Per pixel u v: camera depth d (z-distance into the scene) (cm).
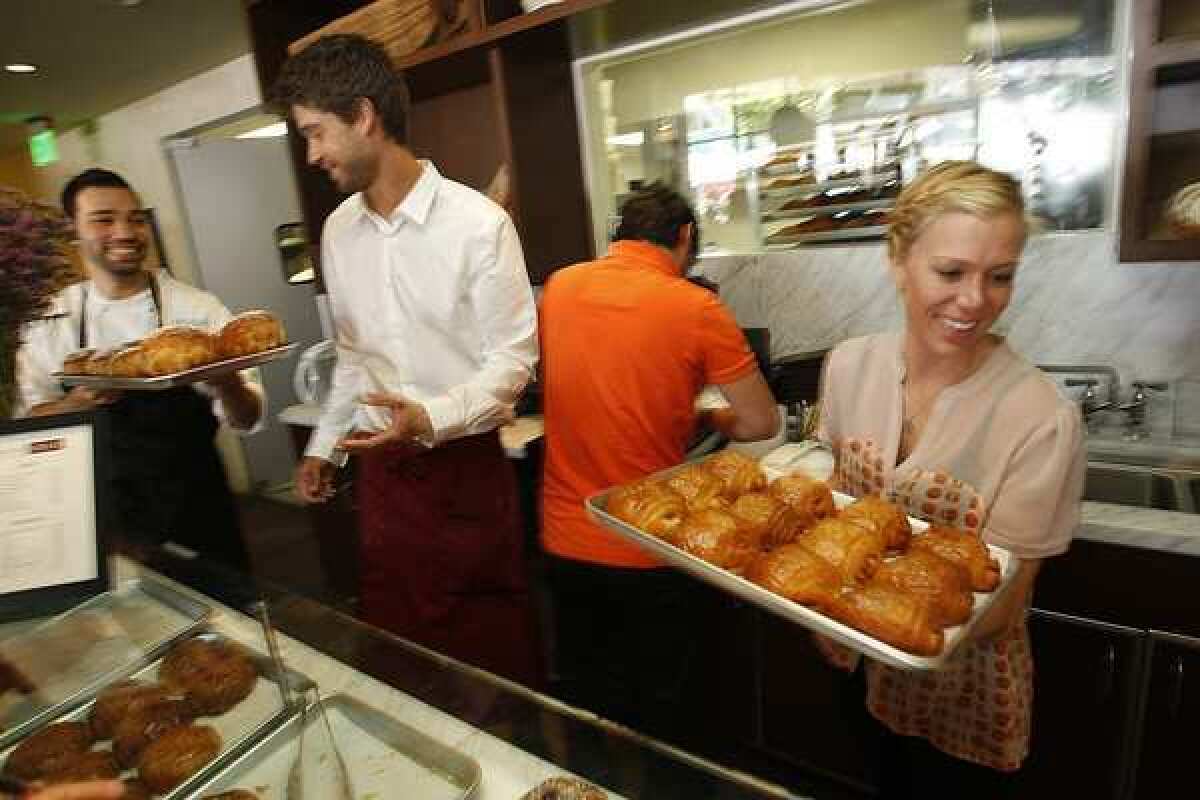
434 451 136
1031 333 169
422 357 133
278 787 65
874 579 72
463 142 227
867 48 180
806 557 74
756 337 187
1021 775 142
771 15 182
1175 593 120
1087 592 128
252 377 169
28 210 92
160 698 71
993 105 166
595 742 69
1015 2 158
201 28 258
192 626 81
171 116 341
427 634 150
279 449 375
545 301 138
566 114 211
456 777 67
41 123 366
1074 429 79
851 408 100
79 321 164
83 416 82
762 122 199
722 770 64
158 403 156
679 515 87
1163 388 154
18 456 79
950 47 170
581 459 136
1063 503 80
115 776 65
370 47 112
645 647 140
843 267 191
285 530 338
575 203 218
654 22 183
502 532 146
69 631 76
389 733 73
